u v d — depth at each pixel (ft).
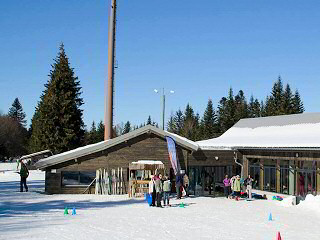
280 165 109.81
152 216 66.28
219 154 114.62
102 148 100.32
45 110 204.23
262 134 139.54
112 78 146.92
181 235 50.75
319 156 94.89
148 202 82.99
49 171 97.30
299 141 108.17
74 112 208.33
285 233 55.26
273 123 146.10
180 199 94.43
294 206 88.28
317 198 88.38
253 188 119.24
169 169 106.93
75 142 207.62
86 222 57.16
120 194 100.73
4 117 347.97
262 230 57.11
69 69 210.79
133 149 104.06
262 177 116.67
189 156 111.04
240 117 327.88
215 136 330.13
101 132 331.98
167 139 102.32
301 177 101.86
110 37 148.66
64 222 56.39
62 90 207.51
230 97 334.85
